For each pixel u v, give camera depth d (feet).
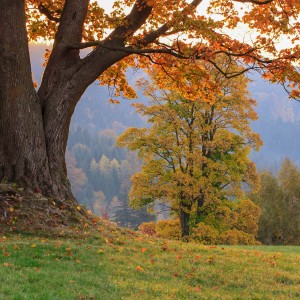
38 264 30.60
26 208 43.62
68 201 48.06
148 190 94.22
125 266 33.14
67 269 30.32
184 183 90.02
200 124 93.09
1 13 45.47
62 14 49.90
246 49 48.62
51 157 48.06
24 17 46.50
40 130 47.14
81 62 49.08
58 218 44.86
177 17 42.88
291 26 47.55
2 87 45.83
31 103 46.73
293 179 183.42
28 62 46.70
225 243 92.99
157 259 37.14
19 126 45.91
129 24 49.78
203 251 43.70
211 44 47.67
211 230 90.27
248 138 95.35
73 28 49.01
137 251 39.63
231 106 93.66
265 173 185.37
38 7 57.47
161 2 47.42
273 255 45.80
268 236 172.96
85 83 49.06
